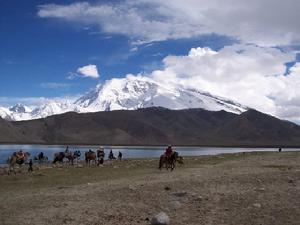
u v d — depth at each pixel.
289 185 22.23
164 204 18.66
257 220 15.81
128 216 16.92
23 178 37.50
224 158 63.31
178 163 52.41
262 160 49.97
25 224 16.22
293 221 15.54
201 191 21.14
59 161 63.62
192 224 15.62
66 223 16.11
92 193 22.25
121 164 55.69
